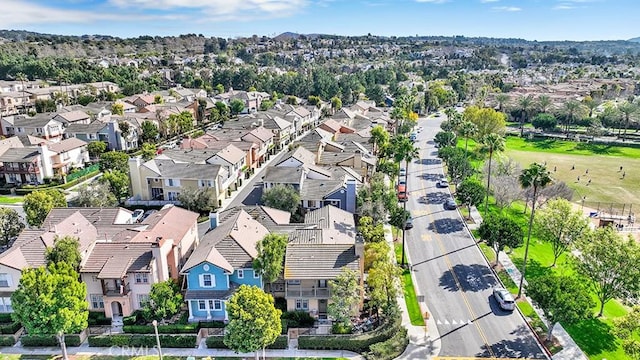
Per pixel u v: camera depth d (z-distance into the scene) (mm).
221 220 61781
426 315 49250
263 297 40969
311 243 52062
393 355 43688
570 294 43844
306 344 45094
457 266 62000
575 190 99562
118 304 49250
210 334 46875
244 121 129250
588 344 45875
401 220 66875
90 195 74438
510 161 94625
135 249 49781
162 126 131125
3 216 63531
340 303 44875
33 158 91000
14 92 165625
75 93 181625
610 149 140500
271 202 72812
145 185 83062
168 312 47344
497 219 62250
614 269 48875
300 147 95438
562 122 173750
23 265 48156
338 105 192625
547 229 61844
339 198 75000
